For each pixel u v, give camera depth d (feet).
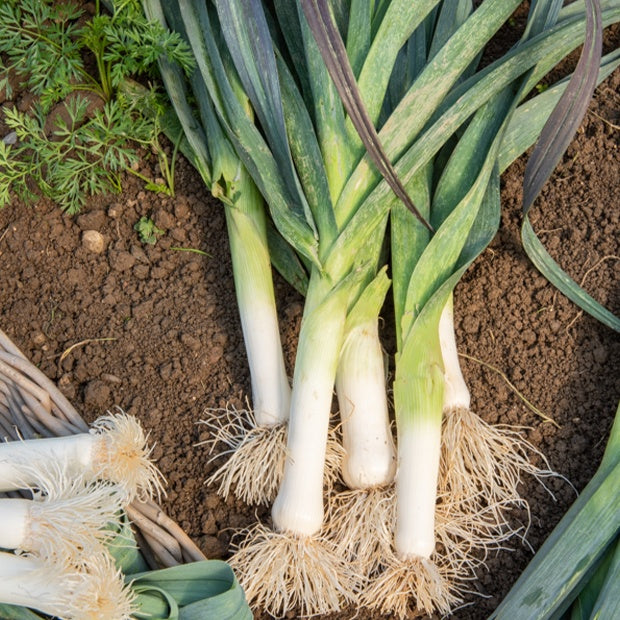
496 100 4.19
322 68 4.06
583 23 4.10
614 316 4.31
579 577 3.90
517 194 4.55
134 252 4.49
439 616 4.13
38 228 4.49
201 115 4.39
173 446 4.29
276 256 4.42
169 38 4.24
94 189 4.41
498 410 4.34
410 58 4.37
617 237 4.46
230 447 4.29
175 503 4.23
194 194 4.55
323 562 4.06
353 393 4.15
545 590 3.89
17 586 3.68
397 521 4.06
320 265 4.05
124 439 3.97
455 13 4.34
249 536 4.19
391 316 4.47
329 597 4.09
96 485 3.86
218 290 4.46
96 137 4.32
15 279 4.46
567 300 4.40
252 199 4.28
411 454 4.04
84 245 4.47
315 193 4.04
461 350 4.41
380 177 4.08
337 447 4.21
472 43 4.05
